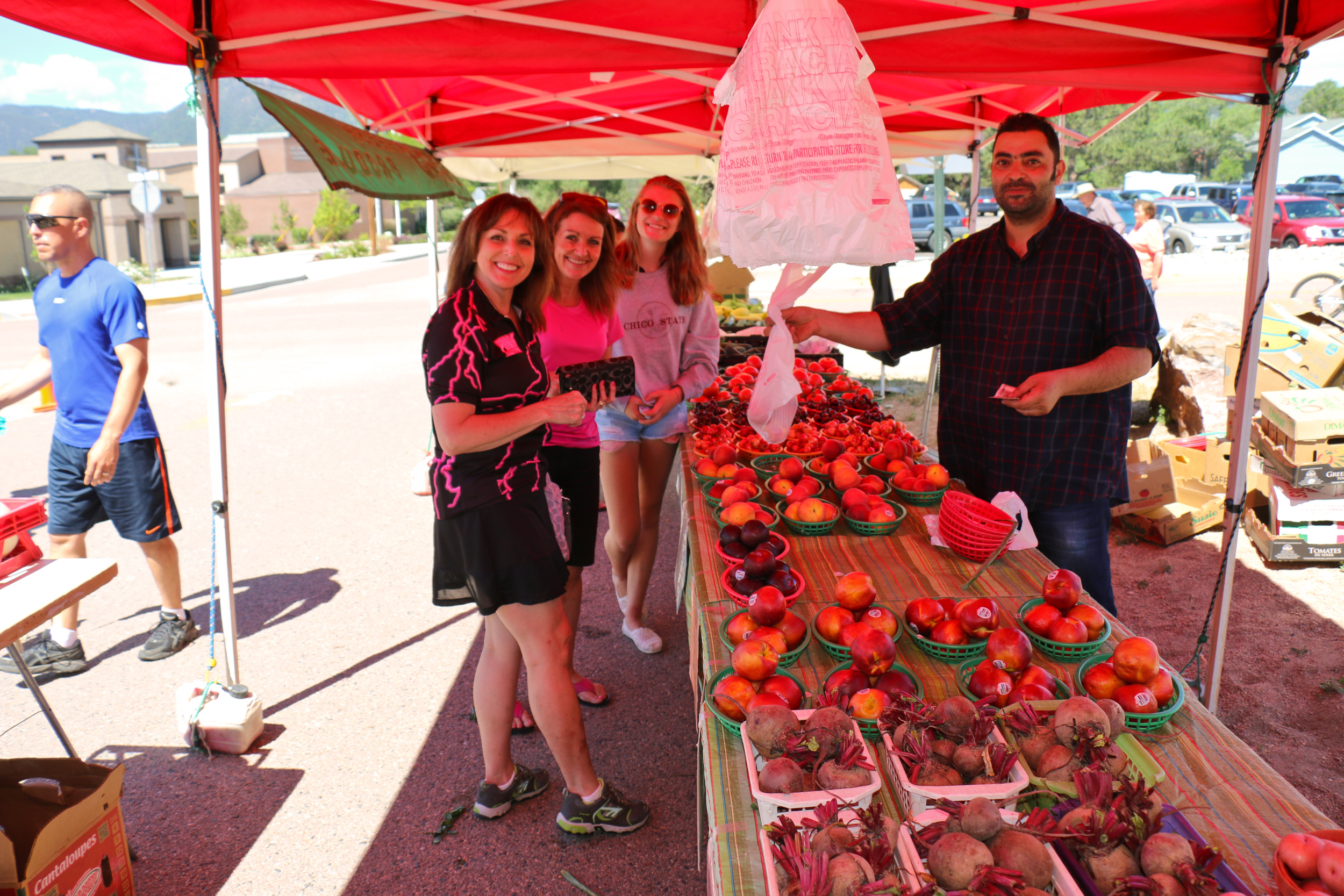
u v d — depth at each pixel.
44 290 3.74
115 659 4.08
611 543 3.93
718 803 1.53
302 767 3.21
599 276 3.39
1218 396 6.56
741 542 2.50
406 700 3.68
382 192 3.73
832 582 2.40
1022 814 1.33
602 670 3.90
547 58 2.95
